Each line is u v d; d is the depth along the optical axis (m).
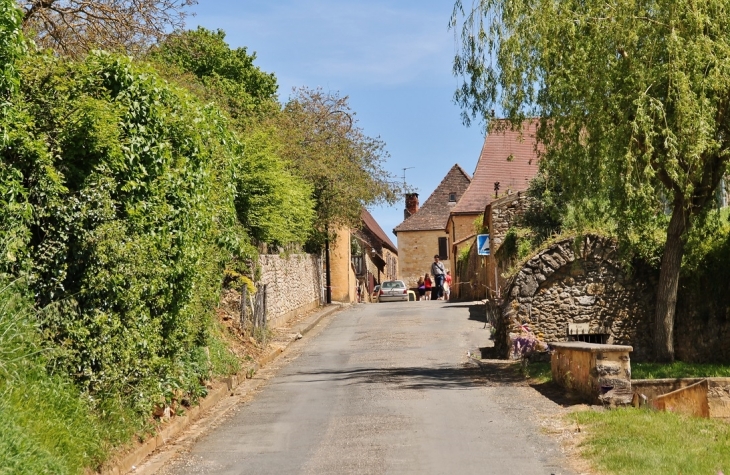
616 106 14.61
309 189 32.50
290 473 8.62
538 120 16.22
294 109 37.22
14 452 6.21
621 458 8.39
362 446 9.80
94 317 8.64
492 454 9.11
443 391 14.03
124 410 9.17
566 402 12.38
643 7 14.80
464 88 16.28
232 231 14.73
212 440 10.52
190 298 11.86
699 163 14.73
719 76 14.05
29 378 7.48
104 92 9.67
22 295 7.95
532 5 15.48
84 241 8.52
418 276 74.56
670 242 16.75
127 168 9.58
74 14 15.45
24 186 8.08
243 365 17.30
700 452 8.66
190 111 11.96
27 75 8.53
